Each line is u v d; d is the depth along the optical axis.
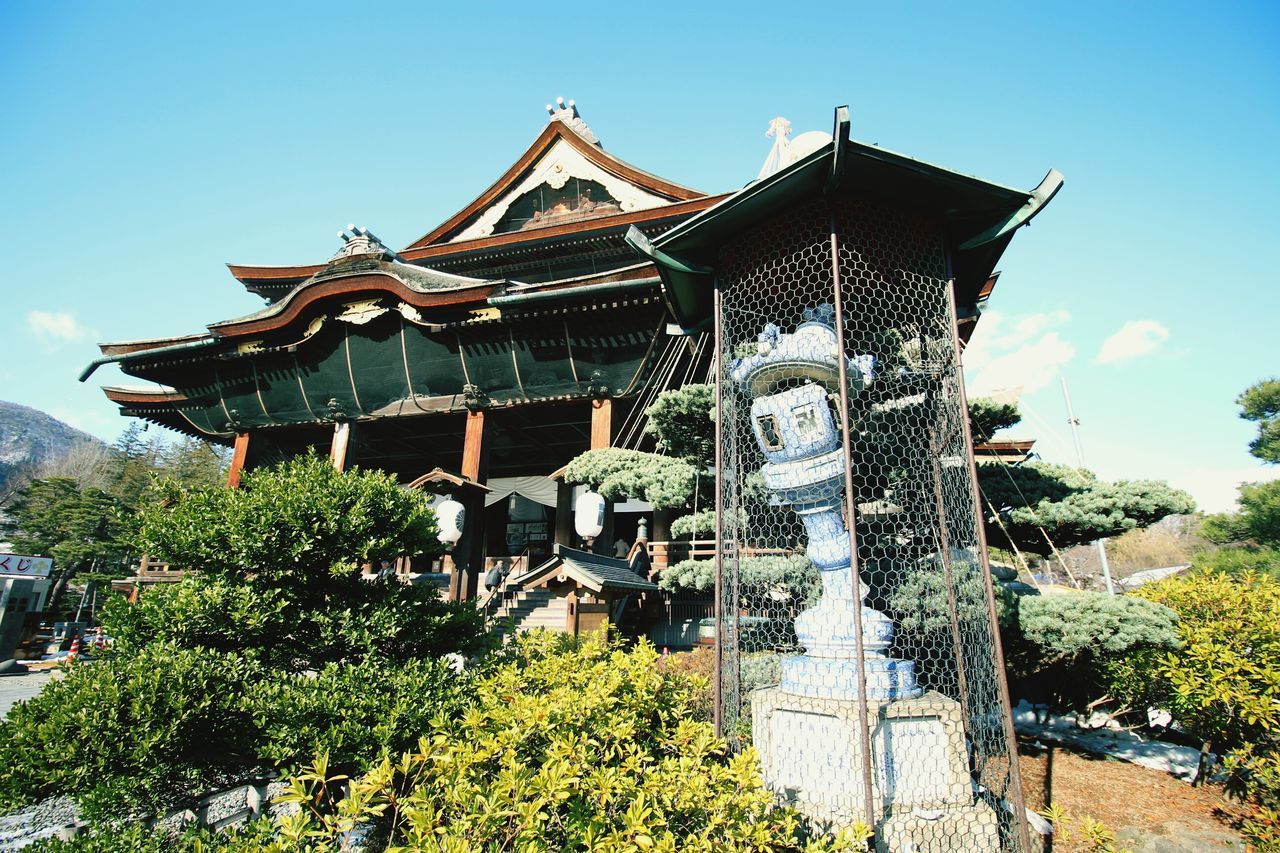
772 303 6.26
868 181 4.85
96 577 36.06
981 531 4.55
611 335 16.33
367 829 5.21
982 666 5.30
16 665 19.23
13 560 21.22
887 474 6.71
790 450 5.36
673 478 8.67
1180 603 7.70
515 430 20.19
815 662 5.13
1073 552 39.44
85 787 3.83
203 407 20.89
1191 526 45.31
